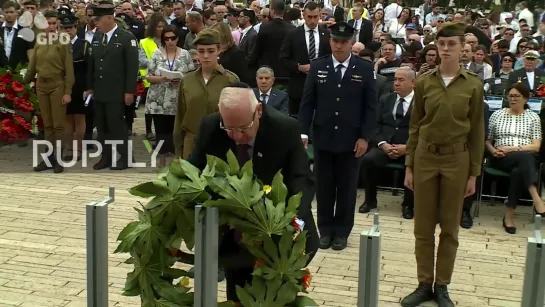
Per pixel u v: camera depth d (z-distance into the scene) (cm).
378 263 267
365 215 662
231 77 552
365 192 675
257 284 285
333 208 579
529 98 700
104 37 780
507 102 706
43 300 444
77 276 485
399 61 870
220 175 286
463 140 435
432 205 448
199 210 263
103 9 770
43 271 492
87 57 807
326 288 480
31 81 816
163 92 792
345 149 554
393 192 740
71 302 442
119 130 794
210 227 265
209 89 541
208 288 267
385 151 671
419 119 452
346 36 543
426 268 459
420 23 1845
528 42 1063
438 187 445
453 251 449
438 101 430
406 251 560
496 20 1641
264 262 286
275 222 281
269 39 823
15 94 825
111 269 500
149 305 291
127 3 1133
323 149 558
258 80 578
